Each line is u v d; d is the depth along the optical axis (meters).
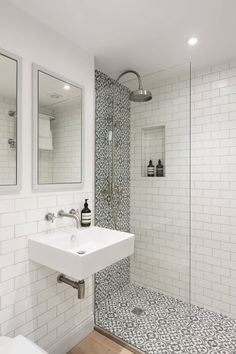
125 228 2.46
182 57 1.99
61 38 1.66
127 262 2.51
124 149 2.44
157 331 1.88
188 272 2.20
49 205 1.59
